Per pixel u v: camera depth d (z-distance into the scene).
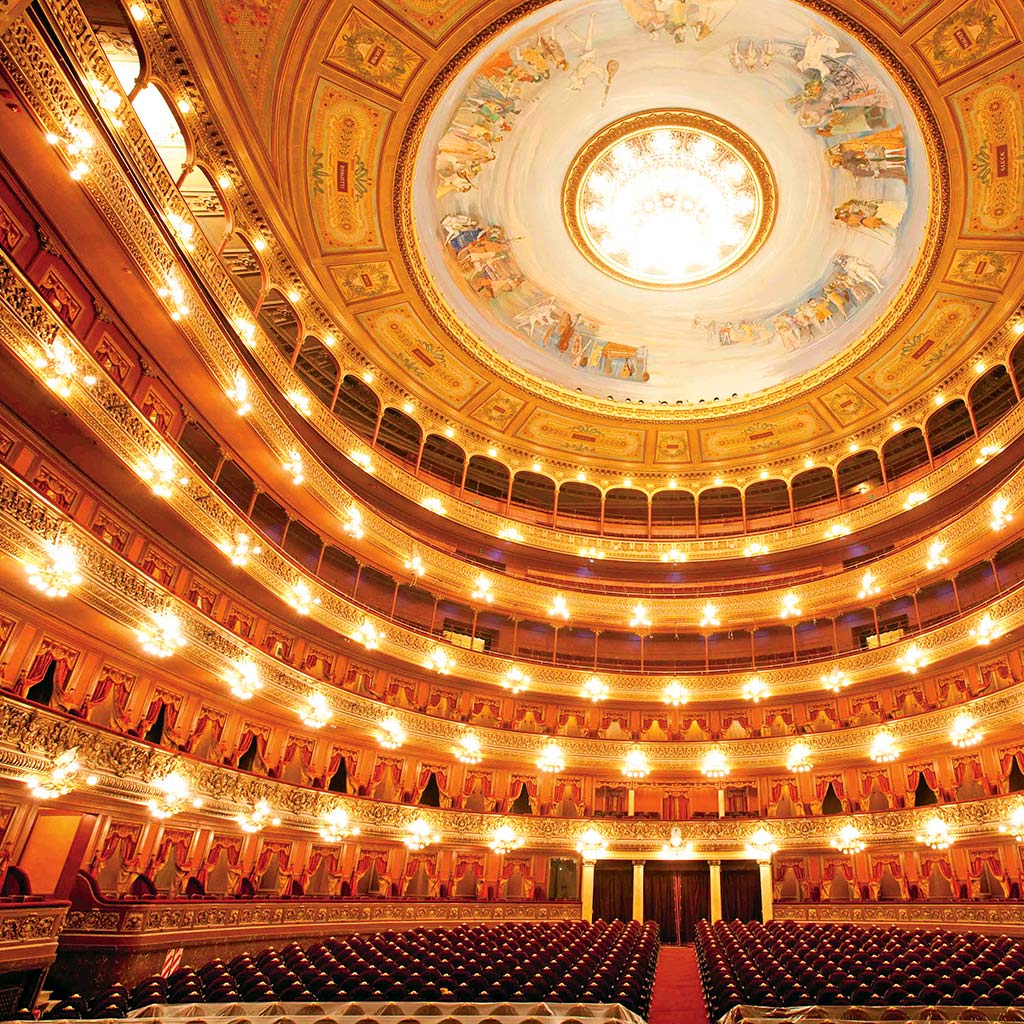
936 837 20.98
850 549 28.30
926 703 23.81
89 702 15.81
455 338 26.42
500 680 25.84
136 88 15.40
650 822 25.09
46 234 13.57
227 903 15.27
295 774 21.67
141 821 15.71
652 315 29.16
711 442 30.70
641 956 12.54
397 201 22.28
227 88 17.16
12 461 13.91
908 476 28.62
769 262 26.92
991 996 8.48
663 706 27.23
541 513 32.56
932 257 22.42
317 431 23.19
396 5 18.12
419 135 21.27
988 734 20.70
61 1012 7.59
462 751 24.31
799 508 31.98
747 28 21.23
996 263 21.91
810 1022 6.95
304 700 20.55
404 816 22.58
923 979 9.87
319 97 19.53
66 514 13.23
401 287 24.52
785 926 18.56
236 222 19.69
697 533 30.50
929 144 20.34
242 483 22.59
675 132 24.97
